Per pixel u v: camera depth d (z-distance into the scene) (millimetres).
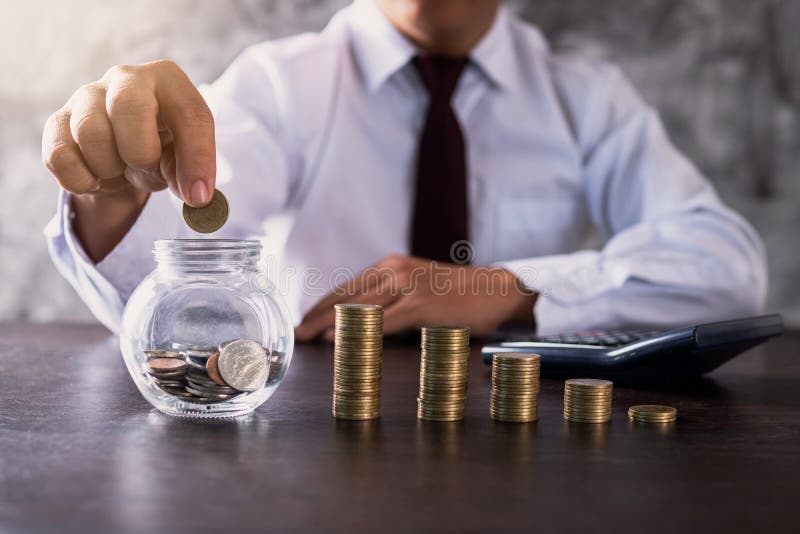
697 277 1479
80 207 988
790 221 2754
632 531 396
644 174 1838
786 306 2766
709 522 411
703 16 2725
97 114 722
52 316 2859
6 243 2838
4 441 565
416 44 1738
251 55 1793
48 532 385
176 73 750
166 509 419
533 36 1963
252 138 1665
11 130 2822
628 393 811
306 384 831
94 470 492
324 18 2783
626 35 2736
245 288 645
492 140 1831
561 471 506
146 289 646
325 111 1763
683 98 2742
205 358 628
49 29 2809
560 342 882
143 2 2801
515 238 1842
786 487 478
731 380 906
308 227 1766
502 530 394
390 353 1111
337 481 475
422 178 1691
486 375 913
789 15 2713
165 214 1004
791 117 2734
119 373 885
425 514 416
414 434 604
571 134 1888
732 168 2754
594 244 2699
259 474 488
